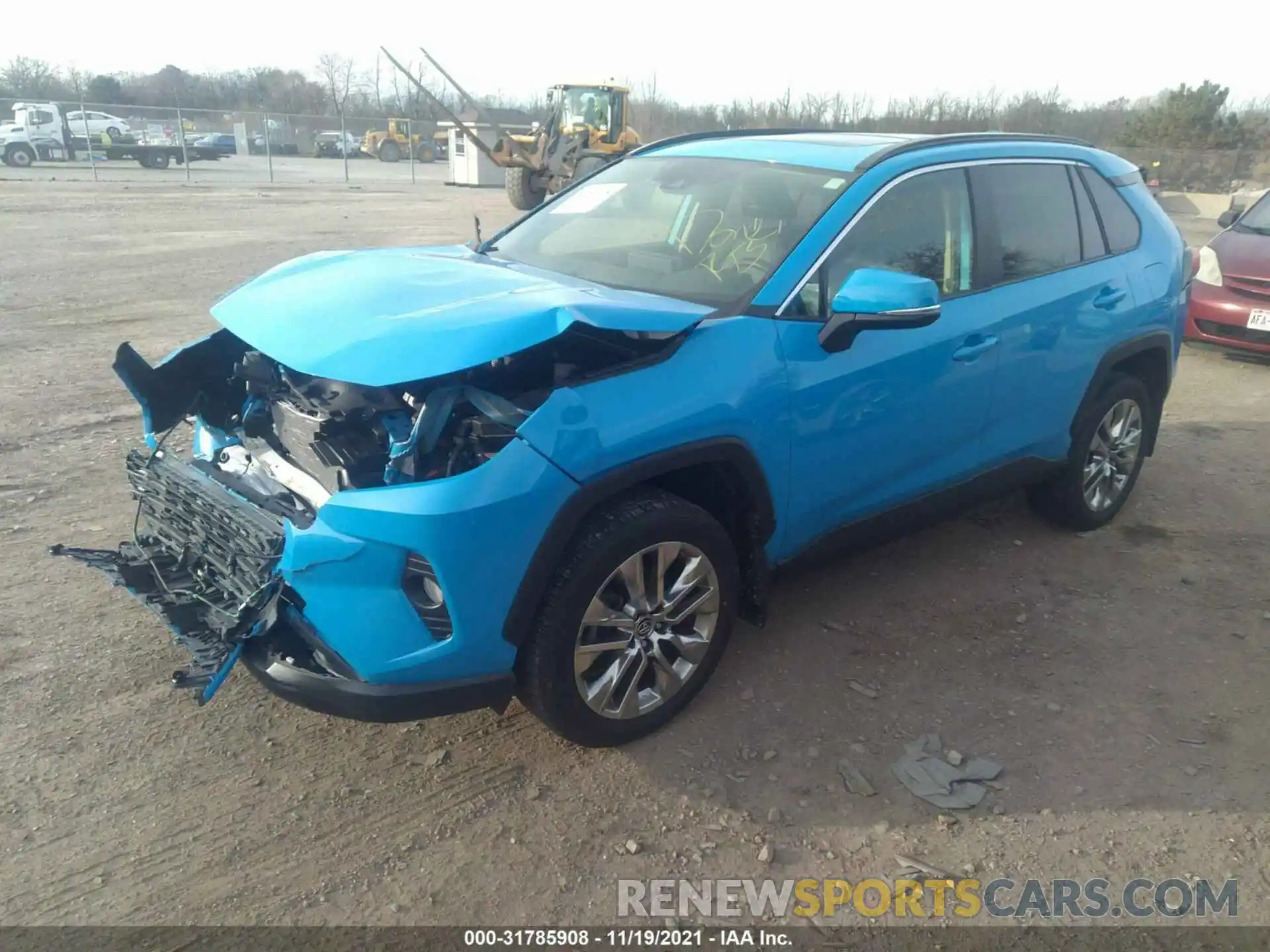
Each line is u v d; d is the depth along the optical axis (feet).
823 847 9.39
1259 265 27.78
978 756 10.70
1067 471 15.52
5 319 29.07
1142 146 117.19
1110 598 14.25
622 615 10.00
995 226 13.42
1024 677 12.21
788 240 11.50
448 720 11.02
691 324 9.98
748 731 11.00
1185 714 11.57
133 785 9.83
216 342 11.91
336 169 122.11
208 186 82.53
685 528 10.21
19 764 10.02
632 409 9.53
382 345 8.93
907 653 12.64
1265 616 13.82
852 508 12.18
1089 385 14.89
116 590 13.41
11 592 13.17
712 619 10.91
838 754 10.65
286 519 9.18
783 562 11.73
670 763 10.44
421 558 8.67
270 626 9.00
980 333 12.82
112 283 35.58
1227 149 114.11
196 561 10.43
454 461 9.17
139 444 18.84
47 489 16.53
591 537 9.59
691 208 12.92
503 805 9.78
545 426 9.01
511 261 13.39
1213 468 19.71
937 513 13.50
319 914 8.45
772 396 10.56
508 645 9.23
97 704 11.01
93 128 109.81
